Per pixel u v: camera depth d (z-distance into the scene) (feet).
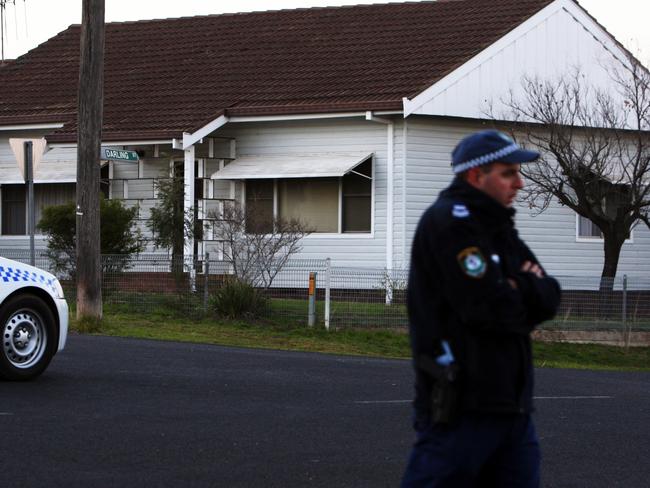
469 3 155.63
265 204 143.13
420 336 26.48
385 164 136.87
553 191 130.82
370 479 43.21
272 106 137.59
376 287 114.42
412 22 155.33
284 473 43.68
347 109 133.90
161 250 142.82
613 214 148.05
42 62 170.40
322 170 133.49
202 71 155.63
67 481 41.04
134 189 148.05
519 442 26.78
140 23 175.22
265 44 160.25
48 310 65.26
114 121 143.02
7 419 52.75
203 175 142.41
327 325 111.14
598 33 149.18
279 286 121.29
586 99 145.18
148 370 72.74
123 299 115.44
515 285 26.13
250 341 101.14
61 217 121.70
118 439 49.01
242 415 56.59
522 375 26.35
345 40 155.12
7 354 63.52
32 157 102.73
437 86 134.21
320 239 139.85
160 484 41.09
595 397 71.72
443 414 25.62
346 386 69.92
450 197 26.55
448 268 25.54
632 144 143.74
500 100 139.74
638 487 44.32
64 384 64.39
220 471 43.60
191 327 106.93
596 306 120.37
